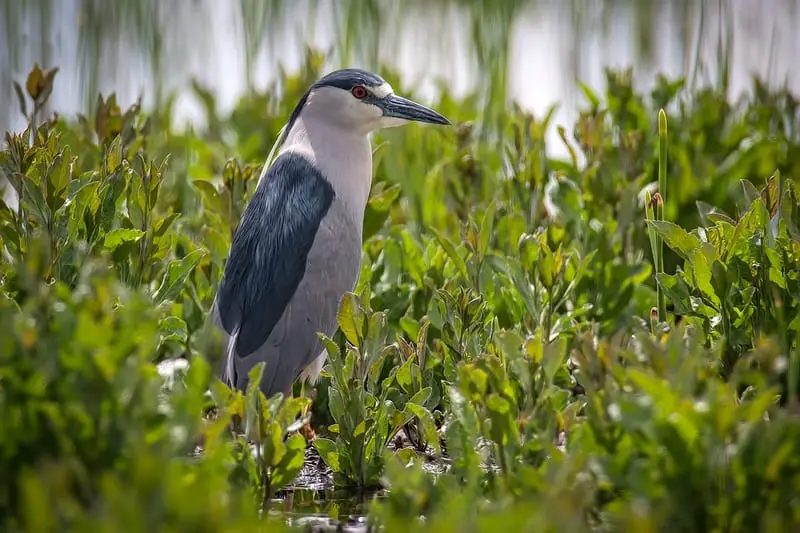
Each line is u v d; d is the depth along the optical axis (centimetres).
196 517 597
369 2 1972
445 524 616
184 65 2158
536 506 654
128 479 653
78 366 682
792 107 1497
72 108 1992
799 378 911
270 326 1098
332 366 947
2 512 686
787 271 977
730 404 677
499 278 1179
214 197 1243
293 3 2316
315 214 1146
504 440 812
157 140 1669
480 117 1859
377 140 1628
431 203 1455
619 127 1429
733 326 984
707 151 1459
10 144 1033
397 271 1223
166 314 1015
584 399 969
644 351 750
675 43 2089
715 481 689
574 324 1097
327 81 1221
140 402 691
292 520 868
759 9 2123
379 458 955
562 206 1280
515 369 830
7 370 684
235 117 1656
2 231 995
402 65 2253
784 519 682
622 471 703
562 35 2209
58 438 688
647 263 1197
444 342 1030
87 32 1988
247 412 836
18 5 2036
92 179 1093
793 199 989
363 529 844
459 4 2322
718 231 998
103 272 730
